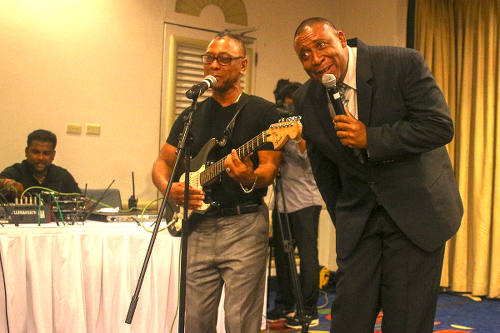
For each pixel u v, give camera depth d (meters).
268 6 4.98
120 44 4.36
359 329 1.71
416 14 4.47
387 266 1.69
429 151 1.63
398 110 1.62
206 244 2.05
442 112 1.54
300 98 1.85
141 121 4.43
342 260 1.77
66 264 2.18
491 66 4.13
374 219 1.70
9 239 2.09
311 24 1.64
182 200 2.04
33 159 3.32
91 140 4.26
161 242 2.34
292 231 3.25
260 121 2.07
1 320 2.08
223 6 4.77
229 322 1.95
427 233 1.60
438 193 1.62
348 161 1.70
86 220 2.59
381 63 1.64
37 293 2.12
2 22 3.97
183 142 1.86
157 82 4.49
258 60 4.93
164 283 2.34
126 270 2.27
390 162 1.63
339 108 1.58
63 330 2.17
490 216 4.14
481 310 3.75
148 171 4.46
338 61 1.63
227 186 2.04
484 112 4.21
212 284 2.06
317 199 3.19
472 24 4.30
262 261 2.05
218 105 2.17
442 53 4.40
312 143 1.84
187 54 4.61
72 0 4.20
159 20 4.50
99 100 4.29
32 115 4.06
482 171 4.18
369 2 4.85
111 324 2.27
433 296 1.66
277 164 2.08
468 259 4.28
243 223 2.03
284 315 3.32
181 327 1.83
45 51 4.11
